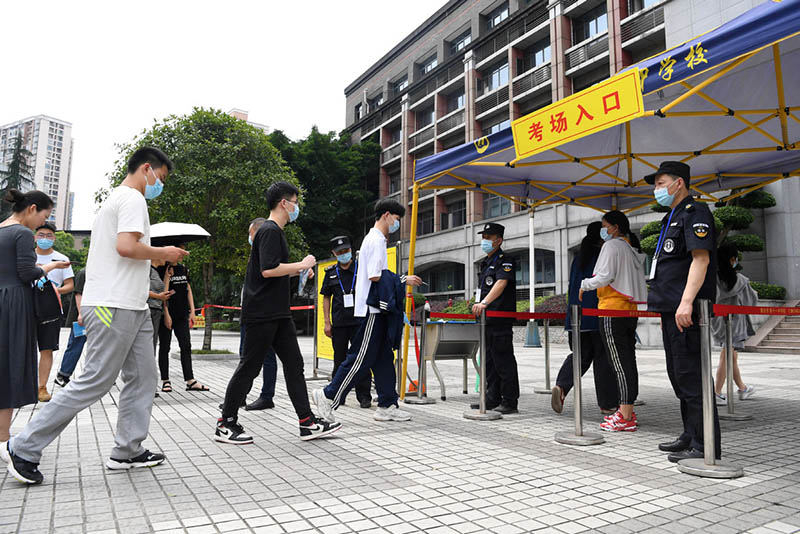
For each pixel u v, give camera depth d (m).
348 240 5.86
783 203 15.99
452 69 31.23
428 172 5.74
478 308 5.11
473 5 30.62
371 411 5.54
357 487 2.94
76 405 2.94
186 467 3.33
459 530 2.33
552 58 24.16
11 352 3.26
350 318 5.96
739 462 3.51
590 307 5.05
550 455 3.67
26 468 2.90
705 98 4.57
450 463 3.46
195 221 12.73
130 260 3.08
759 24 2.88
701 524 2.41
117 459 3.22
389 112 37.47
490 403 5.66
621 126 5.63
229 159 12.58
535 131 4.27
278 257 3.89
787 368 10.18
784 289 15.73
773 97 4.83
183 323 6.98
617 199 7.31
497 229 5.47
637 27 20.75
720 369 6.17
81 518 2.44
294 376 4.09
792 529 2.36
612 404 5.08
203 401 6.11
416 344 6.40
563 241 22.17
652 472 3.25
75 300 6.65
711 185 6.65
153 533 2.28
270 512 2.54
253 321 3.88
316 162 31.03
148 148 3.32
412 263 6.07
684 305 3.30
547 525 2.39
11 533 2.25
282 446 3.93
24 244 3.34
